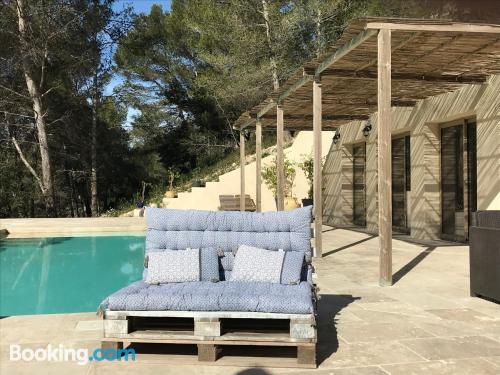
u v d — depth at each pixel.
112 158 24.62
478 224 4.76
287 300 3.07
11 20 16.86
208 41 19.64
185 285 3.56
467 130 8.56
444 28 5.34
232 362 3.08
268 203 17.09
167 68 25.66
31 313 5.53
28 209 19.11
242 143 13.91
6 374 2.91
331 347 3.35
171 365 3.07
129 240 10.76
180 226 4.00
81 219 13.53
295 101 10.13
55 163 22.42
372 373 2.90
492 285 4.45
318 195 7.42
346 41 6.25
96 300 6.18
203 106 25.64
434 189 9.32
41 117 17.92
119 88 25.27
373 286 5.27
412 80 7.72
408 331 3.68
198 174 21.75
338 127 13.83
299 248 3.88
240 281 3.68
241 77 17.73
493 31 5.40
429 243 8.74
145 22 23.11
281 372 2.94
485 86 7.58
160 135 27.19
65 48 18.33
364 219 13.00
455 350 3.28
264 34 17.39
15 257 9.08
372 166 11.73
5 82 18.77
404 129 10.30
